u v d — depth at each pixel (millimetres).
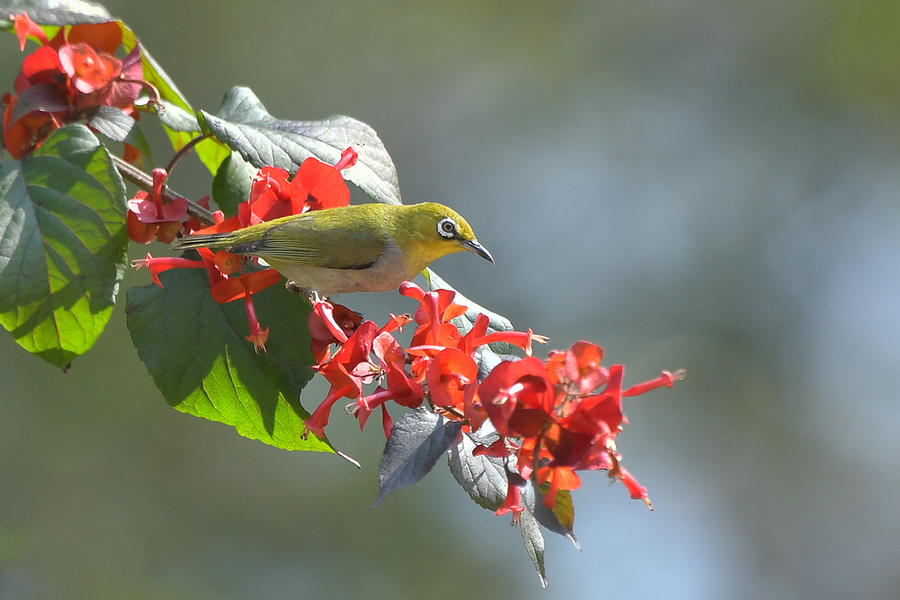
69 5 5715
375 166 5980
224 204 6152
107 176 4984
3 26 5891
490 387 3814
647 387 3877
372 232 6371
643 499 3750
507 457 4227
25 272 4820
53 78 5637
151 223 5301
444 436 3959
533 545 4289
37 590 12594
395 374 4414
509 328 5785
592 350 3904
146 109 5828
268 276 5145
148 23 17719
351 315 5488
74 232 4895
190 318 5344
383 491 3797
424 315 4676
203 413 5375
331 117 6051
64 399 14375
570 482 3910
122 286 14523
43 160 4996
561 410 3906
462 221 6734
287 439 5379
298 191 5602
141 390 14797
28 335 4824
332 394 4484
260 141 5637
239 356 5328
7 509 13586
